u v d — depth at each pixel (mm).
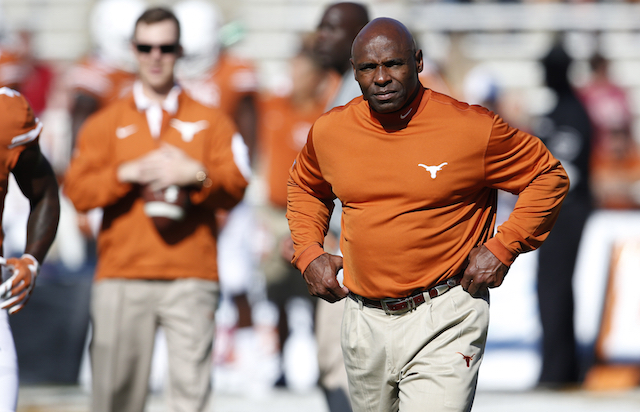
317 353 17328
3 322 12039
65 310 25453
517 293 26062
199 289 17109
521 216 11969
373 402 12891
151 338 17250
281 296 25844
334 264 12547
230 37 25172
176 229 17016
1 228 12484
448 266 12117
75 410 23250
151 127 17375
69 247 27094
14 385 11805
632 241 26688
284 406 24141
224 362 26609
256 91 24734
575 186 25797
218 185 16906
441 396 11859
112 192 16719
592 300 26516
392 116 11953
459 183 11898
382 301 12367
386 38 11594
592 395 25500
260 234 26516
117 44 24891
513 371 25938
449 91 26203
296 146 26422
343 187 12320
